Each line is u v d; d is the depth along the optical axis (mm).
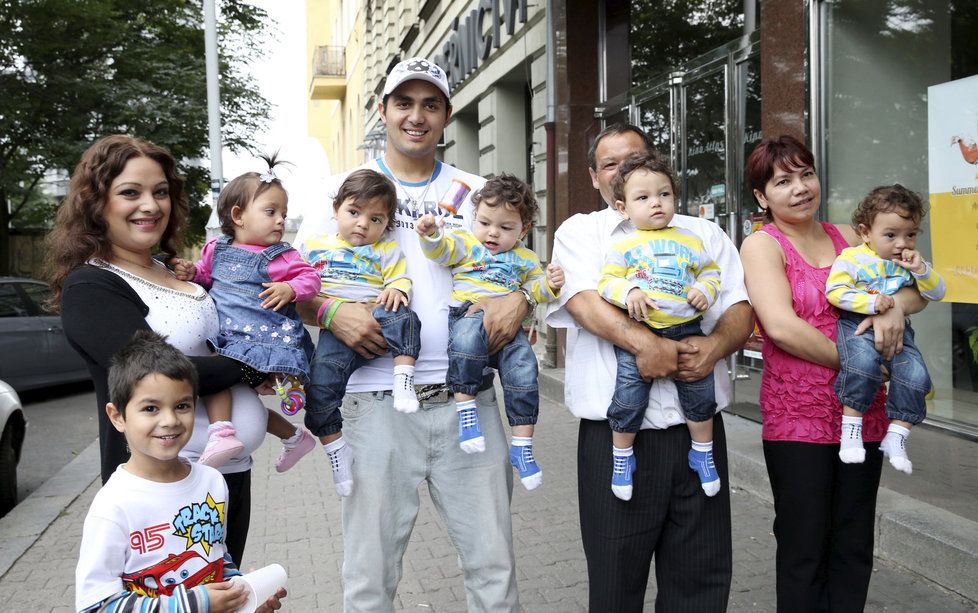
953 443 4387
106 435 2193
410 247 2891
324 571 4305
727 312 2742
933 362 4781
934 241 4746
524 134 12664
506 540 2857
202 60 16516
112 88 14367
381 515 2750
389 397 2801
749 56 6473
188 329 2316
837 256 3041
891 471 4660
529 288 2889
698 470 2639
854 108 5195
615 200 2748
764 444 2994
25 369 9734
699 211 7344
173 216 2457
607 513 2705
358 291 2779
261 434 2475
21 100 13625
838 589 2938
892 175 5004
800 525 2857
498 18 11836
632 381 2582
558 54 9383
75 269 2244
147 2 15289
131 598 1905
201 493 2111
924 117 4758
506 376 2857
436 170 3051
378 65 23438
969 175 4473
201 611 1927
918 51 4762
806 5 5254
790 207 2924
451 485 2848
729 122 6781
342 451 2729
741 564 4137
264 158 2654
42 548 4844
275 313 2512
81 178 2234
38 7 12781
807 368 2830
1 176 14195
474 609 2906
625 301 2525
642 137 2861
